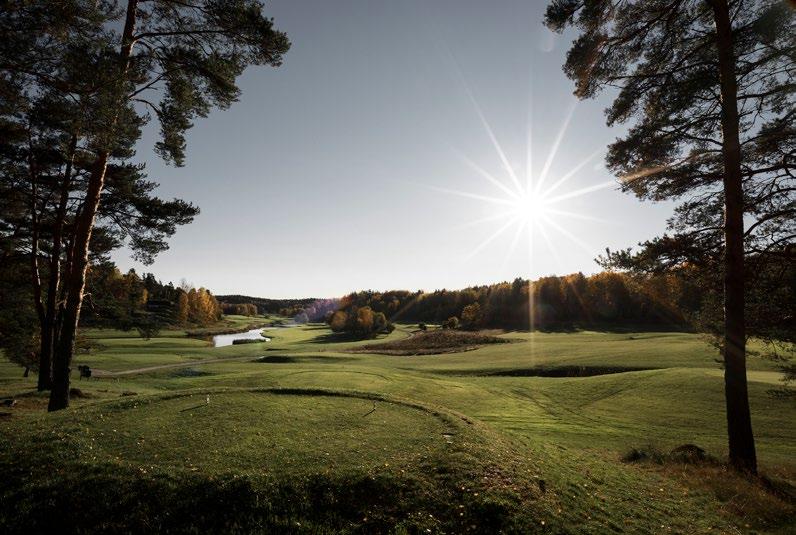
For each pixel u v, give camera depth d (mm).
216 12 13281
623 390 26750
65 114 11039
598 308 89562
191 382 28969
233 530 6820
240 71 14422
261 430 10375
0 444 9133
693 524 8070
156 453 8922
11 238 22875
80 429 10109
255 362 47219
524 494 7848
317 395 14164
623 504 8484
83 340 30391
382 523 7012
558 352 46281
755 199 12266
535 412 22594
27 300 26594
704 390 24875
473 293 124500
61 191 20891
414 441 9945
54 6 10023
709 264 12602
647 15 12305
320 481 7832
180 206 20078
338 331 99000
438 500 7523
